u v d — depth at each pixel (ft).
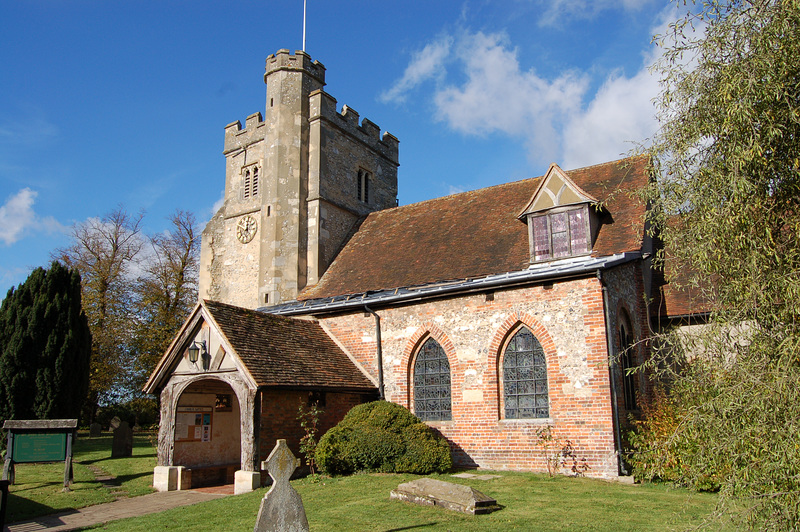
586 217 54.49
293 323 58.23
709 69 24.75
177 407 48.83
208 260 86.94
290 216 77.41
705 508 33.40
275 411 46.42
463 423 52.13
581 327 47.57
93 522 34.91
